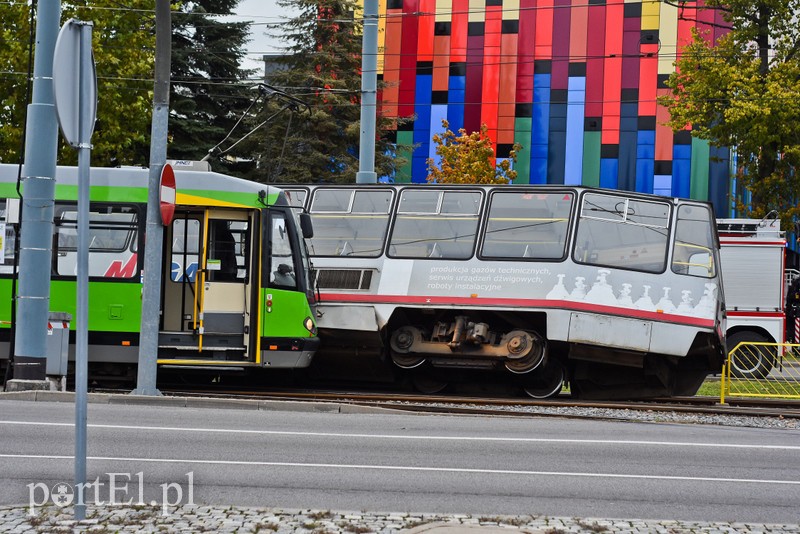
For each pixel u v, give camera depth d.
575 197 19.62
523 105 54.78
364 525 7.71
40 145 15.70
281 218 18.47
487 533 7.48
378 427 13.53
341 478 9.84
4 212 18.28
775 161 38.31
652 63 53.47
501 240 19.72
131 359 17.95
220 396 17.14
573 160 54.19
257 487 9.30
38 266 15.73
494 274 19.58
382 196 20.39
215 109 41.88
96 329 17.98
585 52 54.22
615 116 53.84
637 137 53.62
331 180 41.84
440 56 55.66
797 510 9.01
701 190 53.00
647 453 11.95
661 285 19.42
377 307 19.91
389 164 44.78
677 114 37.28
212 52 41.25
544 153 54.44
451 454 11.43
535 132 54.59
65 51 7.05
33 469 9.77
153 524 7.57
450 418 15.01
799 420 16.62
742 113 35.19
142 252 18.08
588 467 10.87
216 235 18.12
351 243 20.25
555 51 54.56
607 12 54.00
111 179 18.30
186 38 41.53
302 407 15.40
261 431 12.68
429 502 8.91
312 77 41.62
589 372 20.55
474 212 19.94
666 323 19.30
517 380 20.73
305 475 9.91
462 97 55.34
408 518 8.07
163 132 15.96
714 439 13.43
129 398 15.42
